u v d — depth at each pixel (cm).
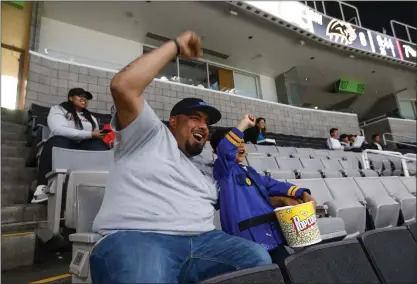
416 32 654
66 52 357
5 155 189
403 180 229
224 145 85
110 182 65
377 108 751
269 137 429
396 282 69
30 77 291
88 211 83
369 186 197
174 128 77
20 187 153
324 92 669
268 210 82
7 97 302
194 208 65
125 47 408
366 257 68
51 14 349
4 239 102
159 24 396
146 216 59
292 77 540
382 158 376
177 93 392
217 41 446
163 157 65
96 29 386
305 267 55
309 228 72
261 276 48
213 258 62
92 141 154
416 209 184
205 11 384
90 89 324
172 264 56
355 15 597
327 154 363
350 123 580
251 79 538
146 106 63
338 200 144
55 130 147
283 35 448
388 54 552
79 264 62
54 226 110
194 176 70
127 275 49
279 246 82
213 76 489
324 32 473
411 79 648
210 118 78
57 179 114
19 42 316
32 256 107
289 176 209
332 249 63
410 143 658
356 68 577
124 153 65
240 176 86
